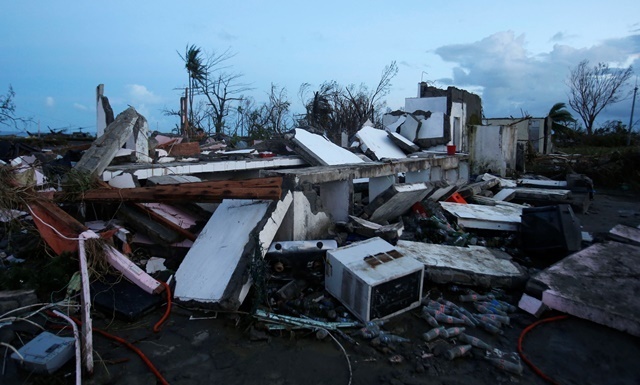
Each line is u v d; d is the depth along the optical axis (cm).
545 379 351
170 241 553
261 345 389
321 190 749
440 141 1284
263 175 626
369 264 446
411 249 568
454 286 511
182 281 474
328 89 2272
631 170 1563
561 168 1672
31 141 1294
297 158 934
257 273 435
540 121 2380
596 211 1097
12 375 331
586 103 3609
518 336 420
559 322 445
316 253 501
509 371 360
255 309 418
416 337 409
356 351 382
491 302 477
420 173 1008
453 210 774
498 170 1559
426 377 349
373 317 423
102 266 475
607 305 439
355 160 879
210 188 543
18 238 572
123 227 577
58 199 577
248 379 340
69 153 830
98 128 967
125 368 348
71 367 341
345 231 649
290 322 413
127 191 564
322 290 495
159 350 375
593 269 513
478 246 612
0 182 554
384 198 696
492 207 837
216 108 2197
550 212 619
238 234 509
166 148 1058
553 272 504
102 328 407
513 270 532
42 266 499
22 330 384
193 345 385
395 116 1631
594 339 413
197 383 334
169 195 541
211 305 431
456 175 1136
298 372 351
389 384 338
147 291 458
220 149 1229
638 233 662
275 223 517
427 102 1670
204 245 518
